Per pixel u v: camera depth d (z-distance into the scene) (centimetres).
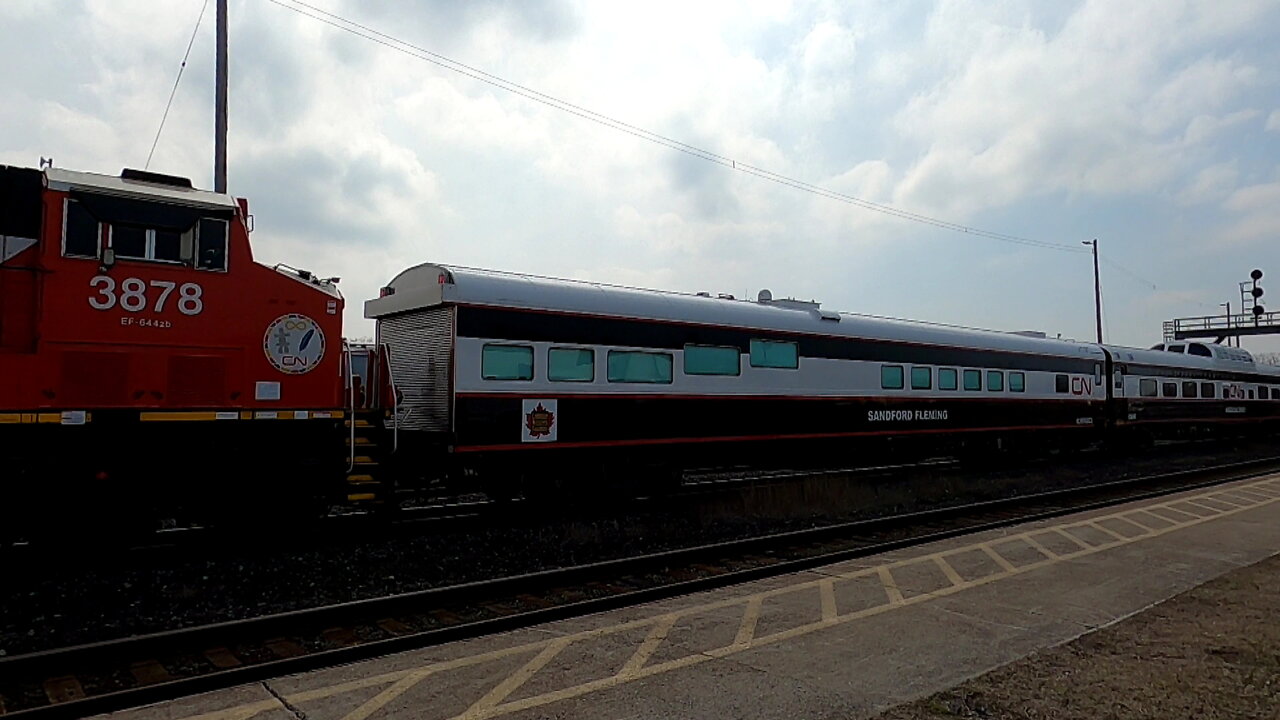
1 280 784
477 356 1145
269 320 929
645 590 757
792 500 1377
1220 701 490
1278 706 482
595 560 984
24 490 797
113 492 842
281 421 932
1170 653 582
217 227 900
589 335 1266
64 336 808
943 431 1873
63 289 811
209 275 893
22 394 786
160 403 856
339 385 981
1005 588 785
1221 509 1312
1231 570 868
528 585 803
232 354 902
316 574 855
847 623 664
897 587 790
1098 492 1537
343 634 659
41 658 552
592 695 504
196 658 599
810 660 571
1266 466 2102
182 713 480
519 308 1193
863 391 1698
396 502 1137
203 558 896
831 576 844
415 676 540
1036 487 1698
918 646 604
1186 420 2747
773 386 1527
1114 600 742
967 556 940
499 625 655
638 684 523
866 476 1766
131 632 672
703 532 1156
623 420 1299
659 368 1356
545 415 1208
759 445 1498
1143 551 968
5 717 463
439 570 899
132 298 846
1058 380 2230
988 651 593
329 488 981
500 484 1212
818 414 1602
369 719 467
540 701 494
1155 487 1614
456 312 1132
